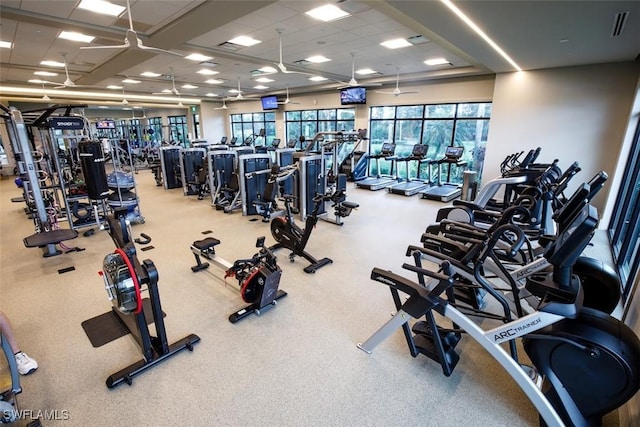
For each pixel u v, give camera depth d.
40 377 2.14
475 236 2.84
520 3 3.02
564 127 6.13
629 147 4.94
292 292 3.24
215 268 3.81
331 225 5.56
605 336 1.51
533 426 1.78
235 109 15.38
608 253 4.24
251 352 2.37
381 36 5.38
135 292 1.92
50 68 7.66
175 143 11.53
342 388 2.04
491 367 2.22
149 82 10.01
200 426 1.79
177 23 4.66
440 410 1.89
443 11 3.29
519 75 6.42
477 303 2.88
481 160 8.24
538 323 1.62
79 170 6.28
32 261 4.05
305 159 5.64
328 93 11.45
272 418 1.84
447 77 8.45
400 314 2.12
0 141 11.50
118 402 1.94
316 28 4.98
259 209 6.02
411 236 4.97
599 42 4.28
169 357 2.30
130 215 5.50
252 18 4.58
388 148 9.27
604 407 1.59
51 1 3.99
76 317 2.82
